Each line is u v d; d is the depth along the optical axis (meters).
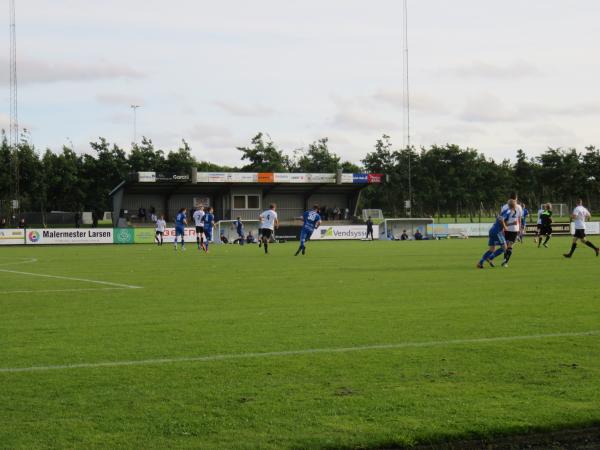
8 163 86.19
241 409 7.20
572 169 107.94
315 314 13.35
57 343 10.57
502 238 24.69
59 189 91.62
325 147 116.25
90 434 6.50
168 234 62.28
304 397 7.61
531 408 7.17
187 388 7.98
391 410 7.15
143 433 6.53
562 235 66.38
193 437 6.43
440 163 104.31
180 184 74.69
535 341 10.41
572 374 8.46
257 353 9.76
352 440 6.34
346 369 8.81
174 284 19.56
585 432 6.65
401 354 9.62
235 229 64.38
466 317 12.77
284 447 6.19
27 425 6.75
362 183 78.38
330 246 47.56
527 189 110.69
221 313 13.61
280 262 29.11
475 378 8.33
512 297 15.73
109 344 10.46
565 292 16.67
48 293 17.41
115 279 21.38
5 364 9.16
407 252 37.22
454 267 25.16
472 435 6.50
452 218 107.06
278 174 75.31
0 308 14.57
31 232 58.25
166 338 10.92
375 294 16.56
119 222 74.69
